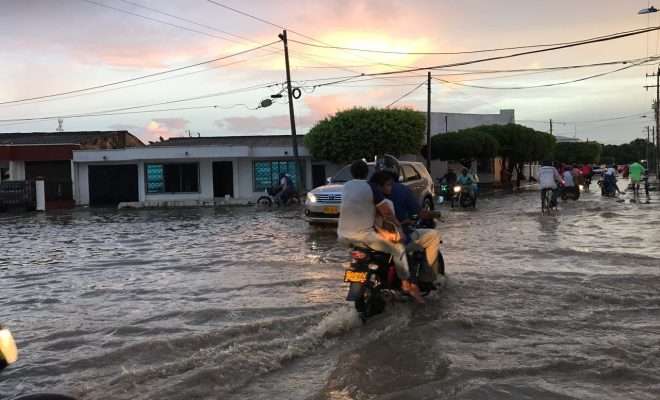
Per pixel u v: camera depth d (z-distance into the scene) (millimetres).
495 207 23250
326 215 15391
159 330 6410
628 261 9727
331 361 5207
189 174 34719
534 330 6000
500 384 4598
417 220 7434
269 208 28047
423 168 18125
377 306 6699
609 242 12039
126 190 35312
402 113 33719
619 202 24078
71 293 8656
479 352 5355
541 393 4422
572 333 5879
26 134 42594
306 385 4691
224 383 4738
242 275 9500
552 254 10656
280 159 35219
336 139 32812
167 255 12234
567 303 7043
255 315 6867
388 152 33188
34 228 20406
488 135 42875
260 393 4555
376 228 6547
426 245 7293
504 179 48844
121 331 6430
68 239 16266
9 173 36312
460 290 7789
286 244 13219
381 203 6484
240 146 34000
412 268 7066
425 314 6676
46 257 12641
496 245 11977
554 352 5312
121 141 42312
